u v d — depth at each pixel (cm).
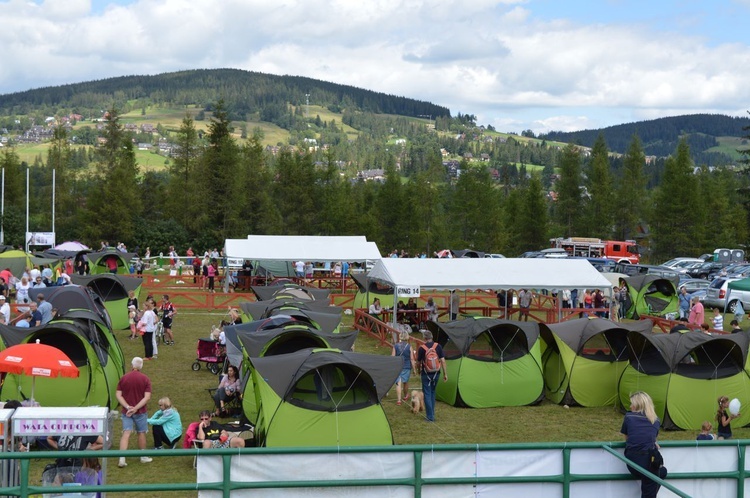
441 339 1997
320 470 872
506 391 1908
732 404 1628
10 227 6919
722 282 3825
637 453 921
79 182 8244
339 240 4109
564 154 8600
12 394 1608
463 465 901
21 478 806
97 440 1158
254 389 1484
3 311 2358
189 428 1425
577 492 924
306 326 1789
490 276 2816
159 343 2675
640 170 8588
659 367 1797
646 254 8306
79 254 4312
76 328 1667
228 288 4000
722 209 8106
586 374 1925
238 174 7606
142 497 1178
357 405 1418
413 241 7500
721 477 955
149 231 7269
